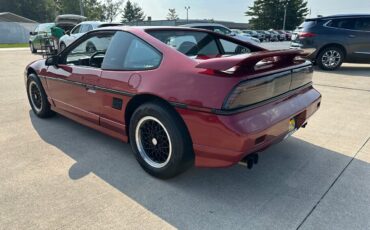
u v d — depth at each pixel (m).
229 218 2.14
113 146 3.41
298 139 3.55
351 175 2.72
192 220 2.12
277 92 2.48
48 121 4.30
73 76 3.39
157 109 2.45
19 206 2.27
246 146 2.12
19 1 58.09
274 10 63.34
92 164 2.96
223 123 2.09
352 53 8.23
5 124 4.15
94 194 2.43
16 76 8.38
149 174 2.74
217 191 2.49
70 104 3.63
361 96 5.54
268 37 41.03
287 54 2.44
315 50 8.51
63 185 2.56
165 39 2.94
